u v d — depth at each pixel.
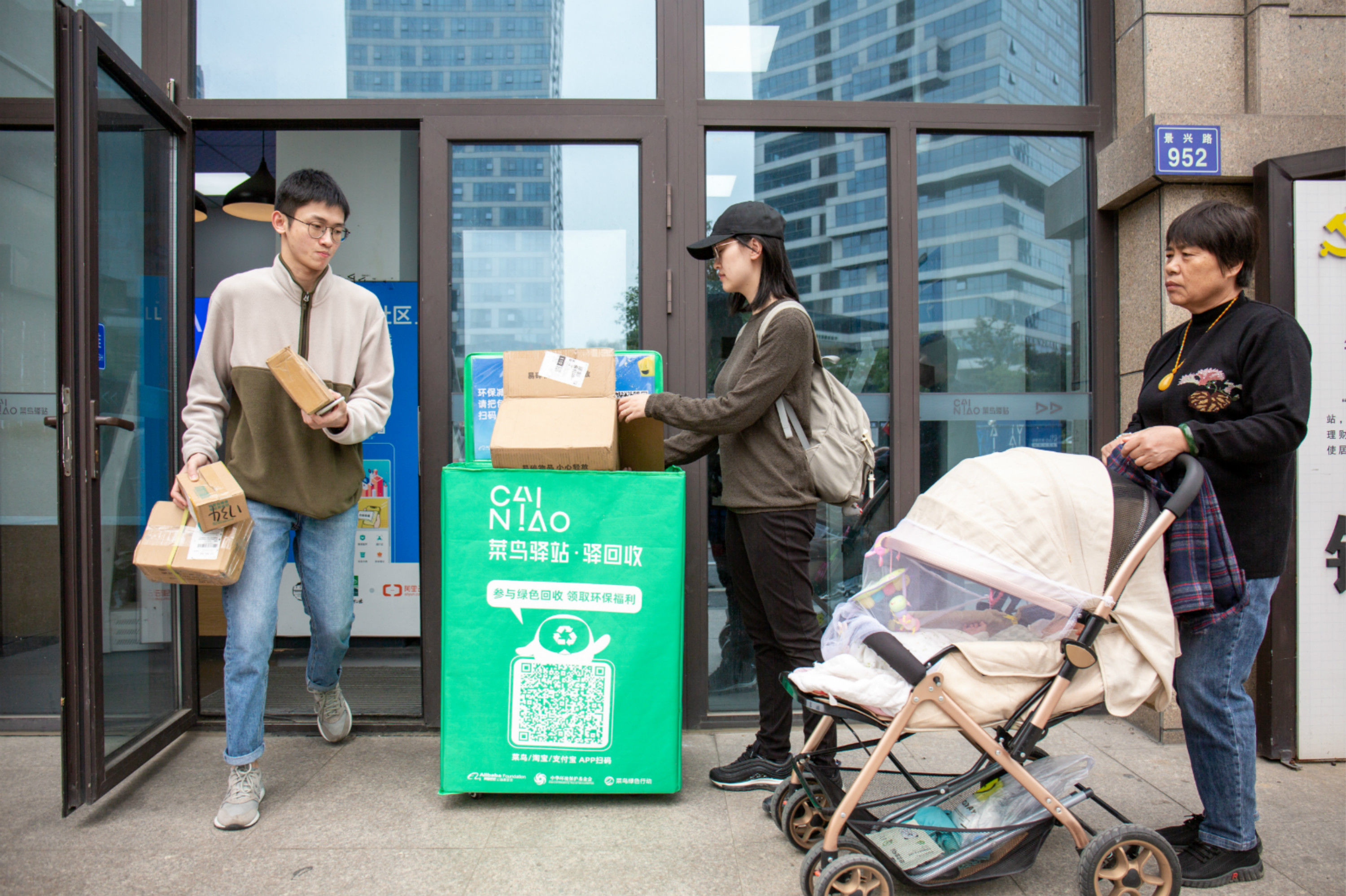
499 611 2.17
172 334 2.74
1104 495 1.71
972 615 1.80
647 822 2.12
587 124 2.83
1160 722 2.65
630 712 2.18
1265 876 1.87
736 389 2.09
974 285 2.97
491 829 2.08
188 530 2.02
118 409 2.44
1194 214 1.89
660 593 2.17
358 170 4.32
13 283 2.99
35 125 2.97
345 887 1.81
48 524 2.97
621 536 2.16
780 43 2.92
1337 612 2.51
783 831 1.94
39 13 2.96
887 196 2.93
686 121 2.84
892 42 2.96
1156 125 2.60
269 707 3.17
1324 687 2.52
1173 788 2.33
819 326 2.94
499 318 2.90
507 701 2.18
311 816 2.16
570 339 2.90
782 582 2.16
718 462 2.88
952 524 1.75
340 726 2.65
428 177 2.82
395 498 4.14
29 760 2.59
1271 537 1.83
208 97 2.86
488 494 2.17
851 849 1.68
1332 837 2.05
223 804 2.13
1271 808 2.23
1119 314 2.95
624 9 2.90
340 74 2.88
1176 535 1.77
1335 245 2.51
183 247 2.77
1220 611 1.80
